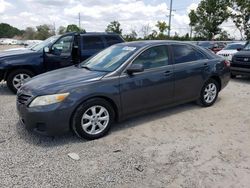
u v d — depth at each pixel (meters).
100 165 3.90
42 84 4.65
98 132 4.77
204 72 6.27
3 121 5.57
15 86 7.96
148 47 5.43
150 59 5.41
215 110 6.39
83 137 4.64
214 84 6.66
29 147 4.43
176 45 5.93
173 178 3.60
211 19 44.69
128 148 4.42
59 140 4.70
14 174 3.65
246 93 8.27
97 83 4.70
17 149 4.35
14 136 4.84
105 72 4.97
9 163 3.93
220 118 5.85
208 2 44.00
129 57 5.17
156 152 4.29
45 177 3.59
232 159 4.08
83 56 8.72
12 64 7.79
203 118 5.84
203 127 5.33
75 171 3.74
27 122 4.50
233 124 5.50
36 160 4.02
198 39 47.31
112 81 4.83
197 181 3.54
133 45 5.59
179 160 4.05
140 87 5.15
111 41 9.23
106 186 3.42
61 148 4.41
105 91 4.72
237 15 39.72
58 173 3.69
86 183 3.48
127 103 5.04
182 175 3.67
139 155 4.19
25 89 4.70
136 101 5.16
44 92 4.39
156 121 5.63
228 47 15.23
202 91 6.40
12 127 5.25
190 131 5.13
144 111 5.36
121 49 5.60
